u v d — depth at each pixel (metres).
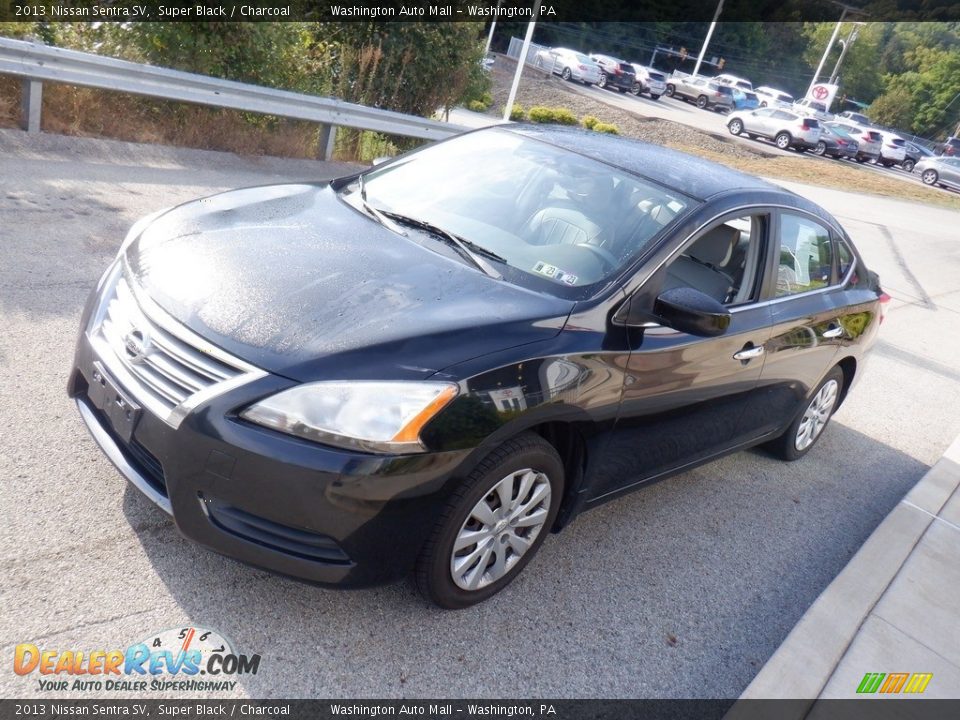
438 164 4.11
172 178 8.01
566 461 3.26
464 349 2.73
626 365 3.15
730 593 3.66
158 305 2.79
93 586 2.74
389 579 2.72
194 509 2.59
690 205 3.67
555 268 3.32
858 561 3.97
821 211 4.70
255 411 2.51
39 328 4.38
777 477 4.97
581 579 3.45
